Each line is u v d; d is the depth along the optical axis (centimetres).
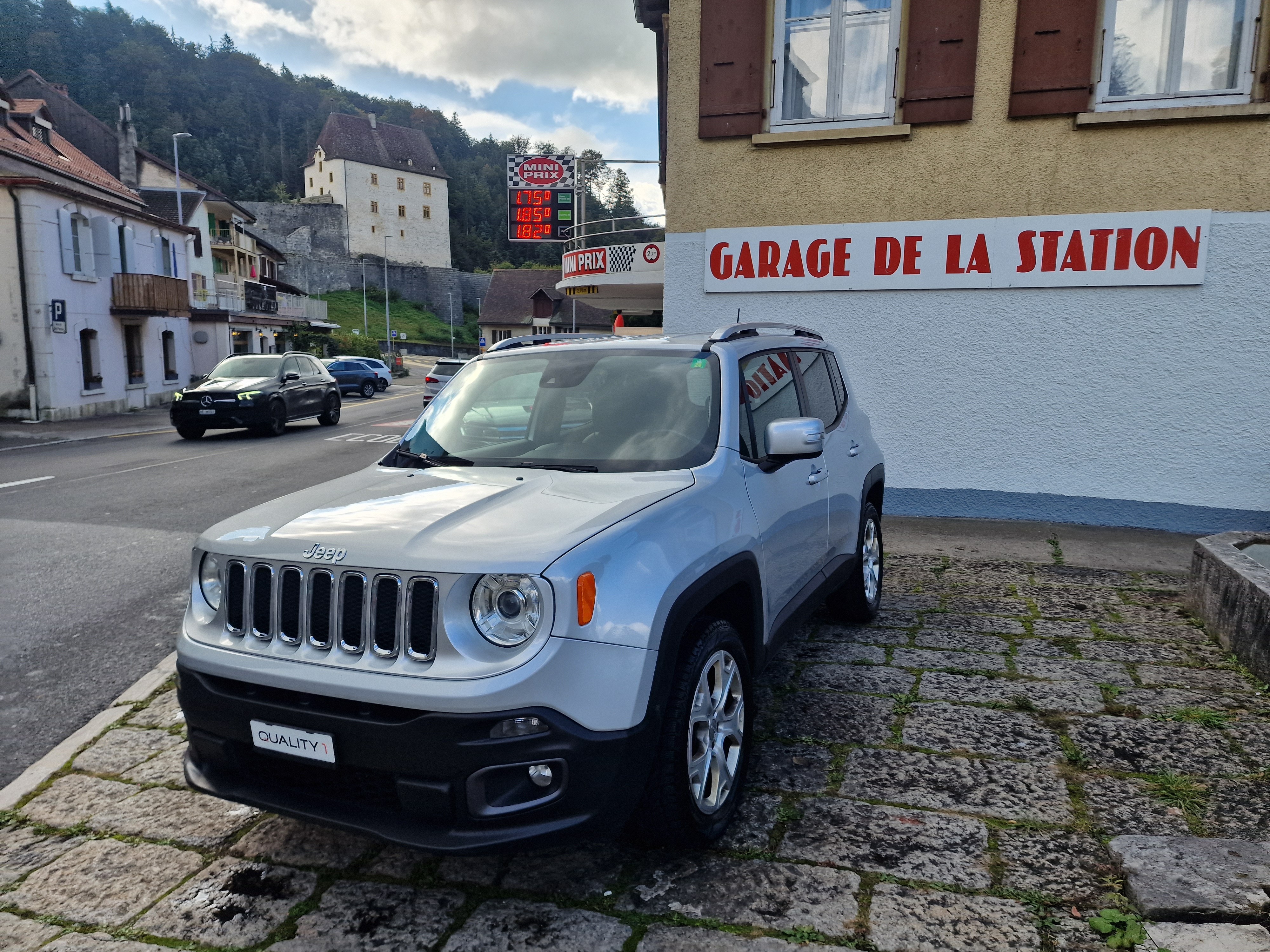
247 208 10988
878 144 791
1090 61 725
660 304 1836
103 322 2642
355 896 271
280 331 5347
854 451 479
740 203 838
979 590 593
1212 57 707
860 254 805
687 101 838
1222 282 720
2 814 325
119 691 453
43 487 1141
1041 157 750
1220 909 244
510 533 253
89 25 17700
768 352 410
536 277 9238
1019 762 346
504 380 384
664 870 279
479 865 285
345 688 242
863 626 519
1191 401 740
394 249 12012
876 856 284
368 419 2423
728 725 301
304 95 19925
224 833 309
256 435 1916
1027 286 766
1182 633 500
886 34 783
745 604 327
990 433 796
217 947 249
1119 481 768
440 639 238
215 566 283
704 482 310
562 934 250
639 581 254
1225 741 362
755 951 240
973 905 258
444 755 232
